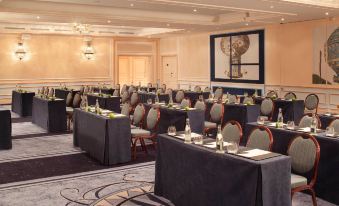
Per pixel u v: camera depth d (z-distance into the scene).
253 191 3.40
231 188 3.62
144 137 6.98
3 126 7.75
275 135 5.38
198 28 15.12
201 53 17.62
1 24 15.37
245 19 12.45
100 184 5.45
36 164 6.61
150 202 4.70
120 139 6.57
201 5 9.62
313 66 12.74
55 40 17.62
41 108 10.46
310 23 12.72
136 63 20.39
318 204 4.57
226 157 3.68
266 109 9.66
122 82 20.16
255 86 14.93
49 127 9.85
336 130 5.51
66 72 17.98
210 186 3.88
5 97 16.61
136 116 7.68
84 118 7.42
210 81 17.19
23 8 10.30
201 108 8.73
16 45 16.69
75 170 6.21
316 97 10.77
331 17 12.00
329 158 4.62
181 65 19.03
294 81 13.45
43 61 17.39
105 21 12.73
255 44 14.80
